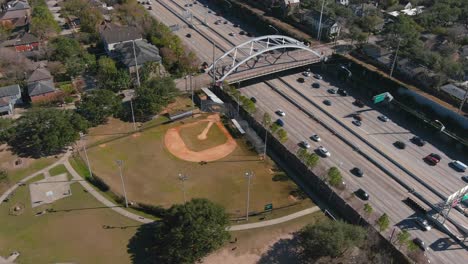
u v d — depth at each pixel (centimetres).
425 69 15225
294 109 14525
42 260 8825
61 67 15962
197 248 8406
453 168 11894
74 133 11956
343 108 14650
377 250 8956
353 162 12019
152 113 13525
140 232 9506
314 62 16788
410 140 13075
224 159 11938
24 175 11112
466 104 13675
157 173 11331
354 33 17625
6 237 9350
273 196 10650
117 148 12212
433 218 10050
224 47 18675
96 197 10481
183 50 16962
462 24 19338
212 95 14500
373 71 15750
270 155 12181
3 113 13462
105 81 14688
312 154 11125
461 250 9381
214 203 9425
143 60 15712
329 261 8712
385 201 10638
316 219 9556
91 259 8850
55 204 10244
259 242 9312
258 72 15650
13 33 18375
